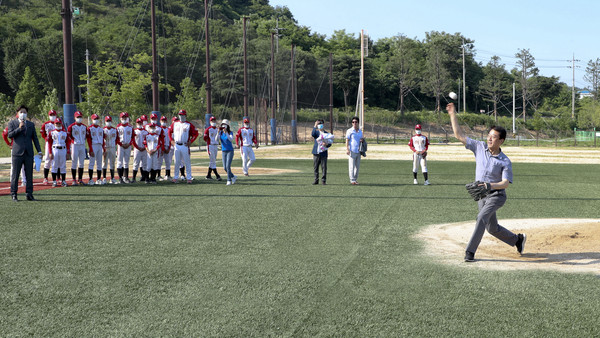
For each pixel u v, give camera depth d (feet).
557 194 47.01
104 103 207.31
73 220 30.99
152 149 54.75
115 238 25.79
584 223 30.66
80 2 355.97
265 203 38.99
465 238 26.61
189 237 26.13
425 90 393.09
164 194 44.39
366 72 406.82
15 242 24.73
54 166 50.19
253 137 65.36
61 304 15.99
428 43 489.67
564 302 16.29
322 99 325.62
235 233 27.25
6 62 270.05
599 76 407.03
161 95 291.79
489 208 21.45
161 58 298.35
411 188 50.49
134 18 339.77
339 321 14.60
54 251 22.93
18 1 338.54
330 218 32.32
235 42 343.05
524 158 114.32
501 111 450.30
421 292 17.29
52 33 292.20
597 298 16.67
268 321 14.58
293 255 22.44
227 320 14.65
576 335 13.62
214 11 409.69
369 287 17.81
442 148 168.55
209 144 58.95
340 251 23.30
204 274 19.35
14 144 39.14
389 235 27.09
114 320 14.65
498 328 14.10
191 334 13.62
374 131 318.45
